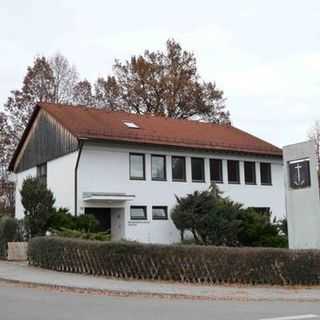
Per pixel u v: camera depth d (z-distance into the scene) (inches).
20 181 1446.9
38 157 1339.8
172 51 1980.8
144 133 1257.4
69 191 1177.4
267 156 1422.2
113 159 1191.6
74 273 749.9
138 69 1969.7
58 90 1987.0
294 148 829.8
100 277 712.4
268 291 631.8
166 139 1259.8
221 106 2022.6
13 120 1898.4
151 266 700.0
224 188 1338.6
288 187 834.2
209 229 1152.8
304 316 458.0
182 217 1175.6
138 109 1980.8
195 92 1967.3
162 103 1956.2
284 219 1306.6
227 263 683.4
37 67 1951.3
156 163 1254.3
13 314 445.4
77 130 1152.2
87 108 1393.9
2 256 993.5
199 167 1320.1
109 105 2000.5
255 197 1390.3
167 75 1959.9
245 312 477.1
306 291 638.5
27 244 906.1
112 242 723.4
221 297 580.7
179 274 689.6
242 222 1174.3
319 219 787.4
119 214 1191.6
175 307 502.3
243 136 1505.9
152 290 612.4
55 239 792.3
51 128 1280.8
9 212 1823.3
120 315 447.8
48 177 1280.8
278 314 468.1
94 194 1135.6
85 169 1155.9
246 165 1397.6
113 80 2004.2
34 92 1927.9
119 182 1191.6
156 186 1238.9
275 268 684.7
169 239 1235.9
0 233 1005.2
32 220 989.2
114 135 1182.3
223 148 1331.2
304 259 691.4
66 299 542.6
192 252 689.0
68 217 1032.2
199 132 1424.7
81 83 2041.1
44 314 446.6
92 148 1168.8
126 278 705.6
